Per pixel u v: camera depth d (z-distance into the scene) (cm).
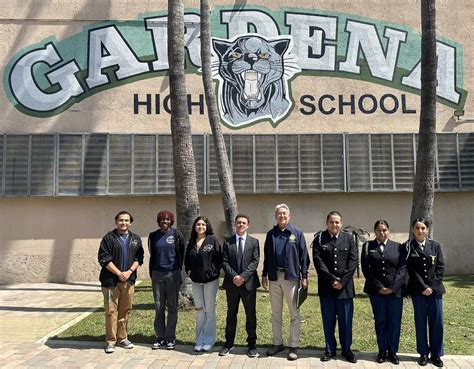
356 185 1217
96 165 1188
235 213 966
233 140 1215
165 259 640
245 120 1245
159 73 1256
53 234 1197
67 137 1191
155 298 639
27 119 1214
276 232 614
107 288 626
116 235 641
